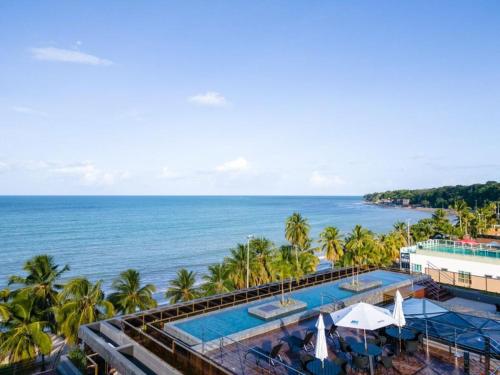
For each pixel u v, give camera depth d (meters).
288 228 56.56
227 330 21.27
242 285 46.91
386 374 15.84
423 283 33.09
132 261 95.69
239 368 16.61
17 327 30.53
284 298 27.84
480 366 16.50
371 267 39.31
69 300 34.66
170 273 83.50
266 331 21.22
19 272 83.12
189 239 133.50
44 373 28.69
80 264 91.81
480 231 94.62
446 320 16.83
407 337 18.11
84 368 20.28
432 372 16.00
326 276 35.69
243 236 141.25
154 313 22.94
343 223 194.00
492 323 16.27
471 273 39.59
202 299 25.78
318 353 14.81
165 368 15.74
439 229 96.00
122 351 17.42
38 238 133.25
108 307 33.44
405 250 56.06
